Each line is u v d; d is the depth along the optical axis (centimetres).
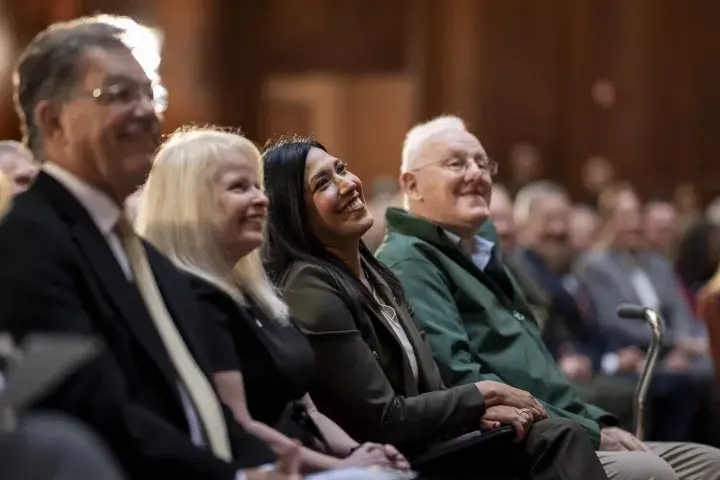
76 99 641
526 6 3238
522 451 862
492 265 1056
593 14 3219
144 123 654
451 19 3247
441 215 1053
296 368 752
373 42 3303
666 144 3212
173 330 666
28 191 632
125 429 586
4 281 589
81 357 515
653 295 1792
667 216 2181
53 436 486
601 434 987
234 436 680
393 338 867
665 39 3212
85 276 612
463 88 3244
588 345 1681
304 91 3566
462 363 955
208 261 747
